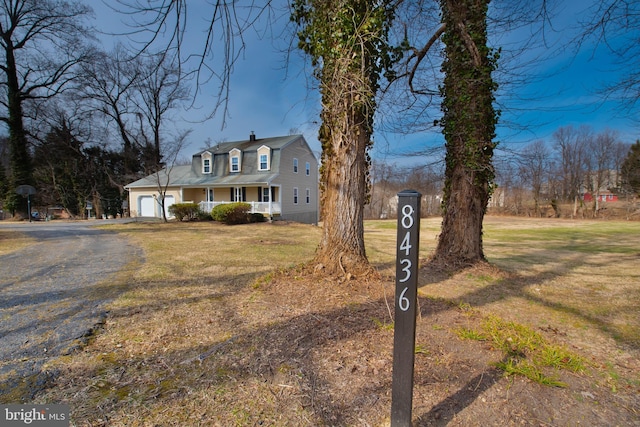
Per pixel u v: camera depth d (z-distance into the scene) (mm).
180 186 20125
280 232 12648
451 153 5355
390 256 7254
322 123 4215
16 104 19500
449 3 5047
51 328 2803
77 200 24031
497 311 3406
